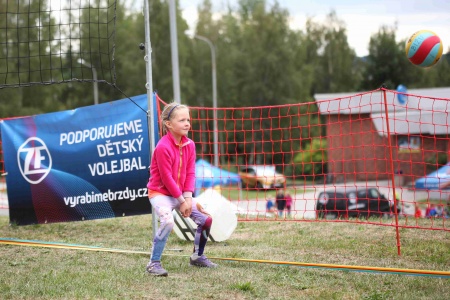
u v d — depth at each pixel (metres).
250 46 58.16
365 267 6.30
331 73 67.88
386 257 7.13
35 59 47.31
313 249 7.61
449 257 7.09
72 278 6.09
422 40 7.61
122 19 59.88
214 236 7.97
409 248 7.57
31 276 6.20
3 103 49.22
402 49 70.12
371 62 70.31
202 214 6.49
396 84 69.62
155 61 55.66
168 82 54.62
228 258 6.88
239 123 55.66
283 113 55.72
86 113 9.03
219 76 58.00
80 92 58.00
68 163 9.16
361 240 8.12
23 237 8.77
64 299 5.34
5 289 5.67
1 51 45.00
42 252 7.51
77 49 45.84
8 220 10.57
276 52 57.34
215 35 60.47
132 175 8.79
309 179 42.44
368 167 39.62
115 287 5.71
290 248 7.70
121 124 8.79
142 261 6.93
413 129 34.81
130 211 8.87
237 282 5.85
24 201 9.44
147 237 8.60
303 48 61.78
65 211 9.24
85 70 52.31
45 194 9.30
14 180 9.46
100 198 9.00
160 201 6.21
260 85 56.31
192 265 6.61
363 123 39.50
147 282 5.89
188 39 59.72
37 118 9.32
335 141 40.72
